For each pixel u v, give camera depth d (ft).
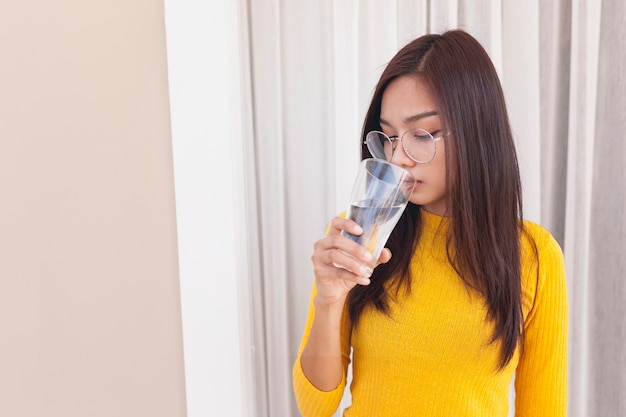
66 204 2.04
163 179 2.26
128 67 2.09
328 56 4.89
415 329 2.93
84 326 2.13
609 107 4.95
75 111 2.01
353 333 3.14
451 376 2.92
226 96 2.78
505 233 2.86
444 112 2.66
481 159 2.77
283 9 4.89
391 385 2.99
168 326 2.35
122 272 2.18
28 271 2.01
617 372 5.10
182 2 2.34
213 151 2.64
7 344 2.01
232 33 4.53
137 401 2.29
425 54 2.77
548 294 3.05
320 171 5.09
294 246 5.20
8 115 1.90
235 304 2.80
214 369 2.73
